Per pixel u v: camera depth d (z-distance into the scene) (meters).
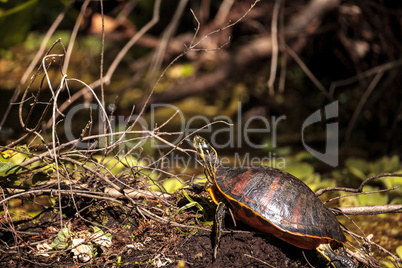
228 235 1.86
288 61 3.77
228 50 3.60
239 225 1.88
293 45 3.56
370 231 2.25
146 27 2.57
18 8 2.56
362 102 3.14
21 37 2.80
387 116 3.50
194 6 3.61
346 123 3.63
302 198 1.80
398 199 2.38
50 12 3.28
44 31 3.42
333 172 2.78
